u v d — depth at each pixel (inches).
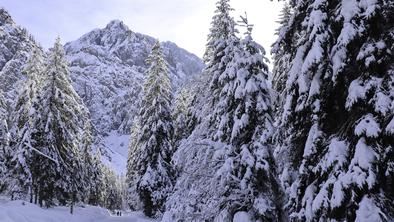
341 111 361.7
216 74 696.4
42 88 1374.3
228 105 583.5
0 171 1427.2
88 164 2134.6
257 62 556.1
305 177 380.2
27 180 1286.9
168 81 1419.8
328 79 358.6
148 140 1348.4
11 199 1363.2
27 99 1480.1
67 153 1429.6
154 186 1309.1
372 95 324.5
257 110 524.1
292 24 416.8
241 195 530.0
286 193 471.2
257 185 529.7
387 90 317.1
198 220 548.7
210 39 964.0
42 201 1381.6
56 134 1371.8
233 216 524.1
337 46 338.0
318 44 346.9
